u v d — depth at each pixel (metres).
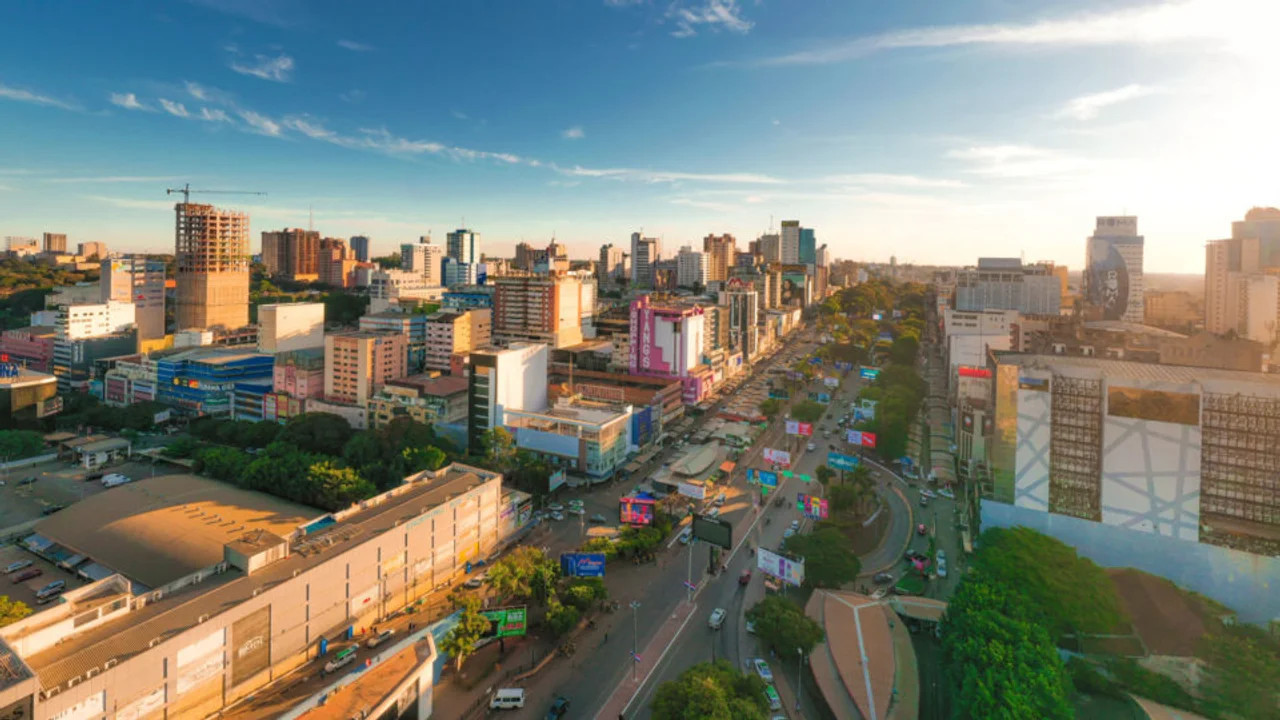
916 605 120.38
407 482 140.25
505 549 144.62
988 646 92.69
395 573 117.62
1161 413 115.19
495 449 182.50
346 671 100.19
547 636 113.88
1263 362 191.50
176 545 127.88
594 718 94.19
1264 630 107.38
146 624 85.00
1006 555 117.19
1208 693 95.56
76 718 72.62
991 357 143.12
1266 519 108.06
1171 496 115.00
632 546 136.00
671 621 118.44
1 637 75.38
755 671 104.06
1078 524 122.38
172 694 83.00
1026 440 126.38
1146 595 114.75
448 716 94.44
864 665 101.94
